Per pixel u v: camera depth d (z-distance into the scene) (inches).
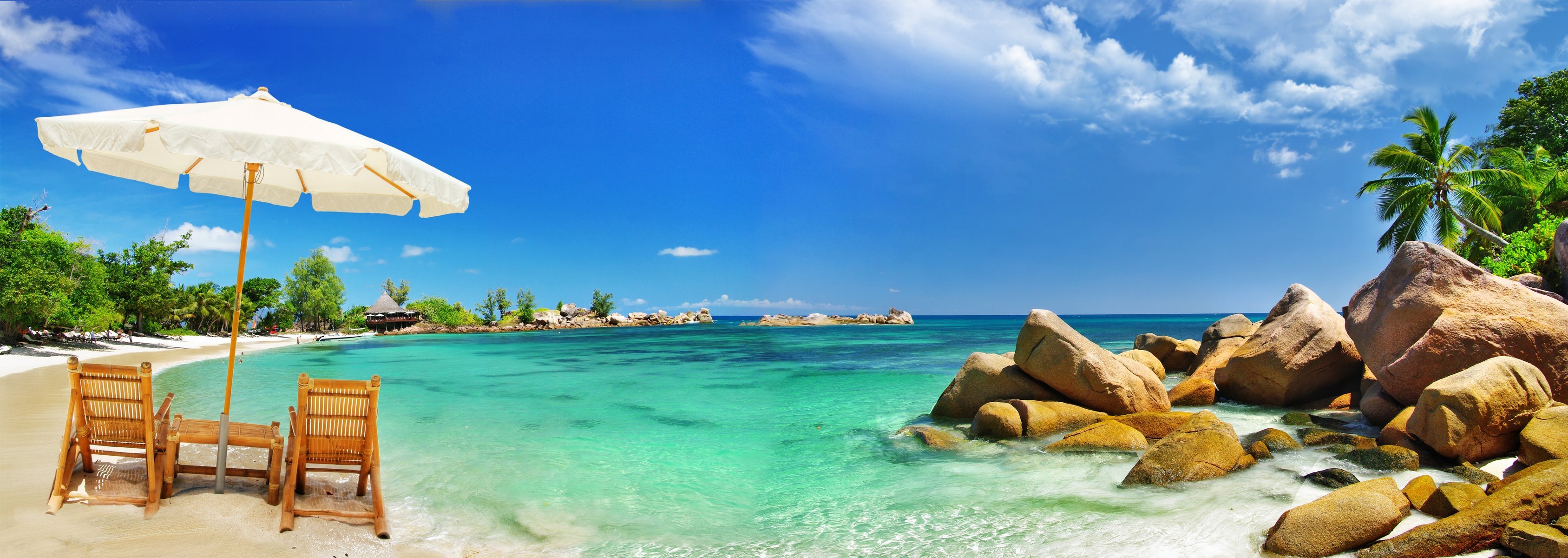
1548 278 476.7
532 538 240.7
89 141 190.9
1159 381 461.4
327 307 3275.1
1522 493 193.2
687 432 451.8
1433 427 290.8
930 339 2063.2
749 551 228.1
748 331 3292.3
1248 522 234.1
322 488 257.8
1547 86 1364.4
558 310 4456.2
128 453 226.5
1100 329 3304.6
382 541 227.6
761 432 451.5
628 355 1369.3
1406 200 1210.6
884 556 220.2
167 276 1950.1
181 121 193.2
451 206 275.4
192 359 1220.5
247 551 198.8
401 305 4229.8
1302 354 474.0
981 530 242.4
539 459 364.5
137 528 205.9
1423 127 1219.9
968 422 473.4
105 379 222.2
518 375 893.2
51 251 1360.7
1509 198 1160.2
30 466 275.4
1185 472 285.7
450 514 263.7
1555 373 340.8
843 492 303.7
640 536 243.9
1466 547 185.5
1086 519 248.1
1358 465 291.3
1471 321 358.3
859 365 1044.5
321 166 200.4
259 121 212.7
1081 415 404.8
